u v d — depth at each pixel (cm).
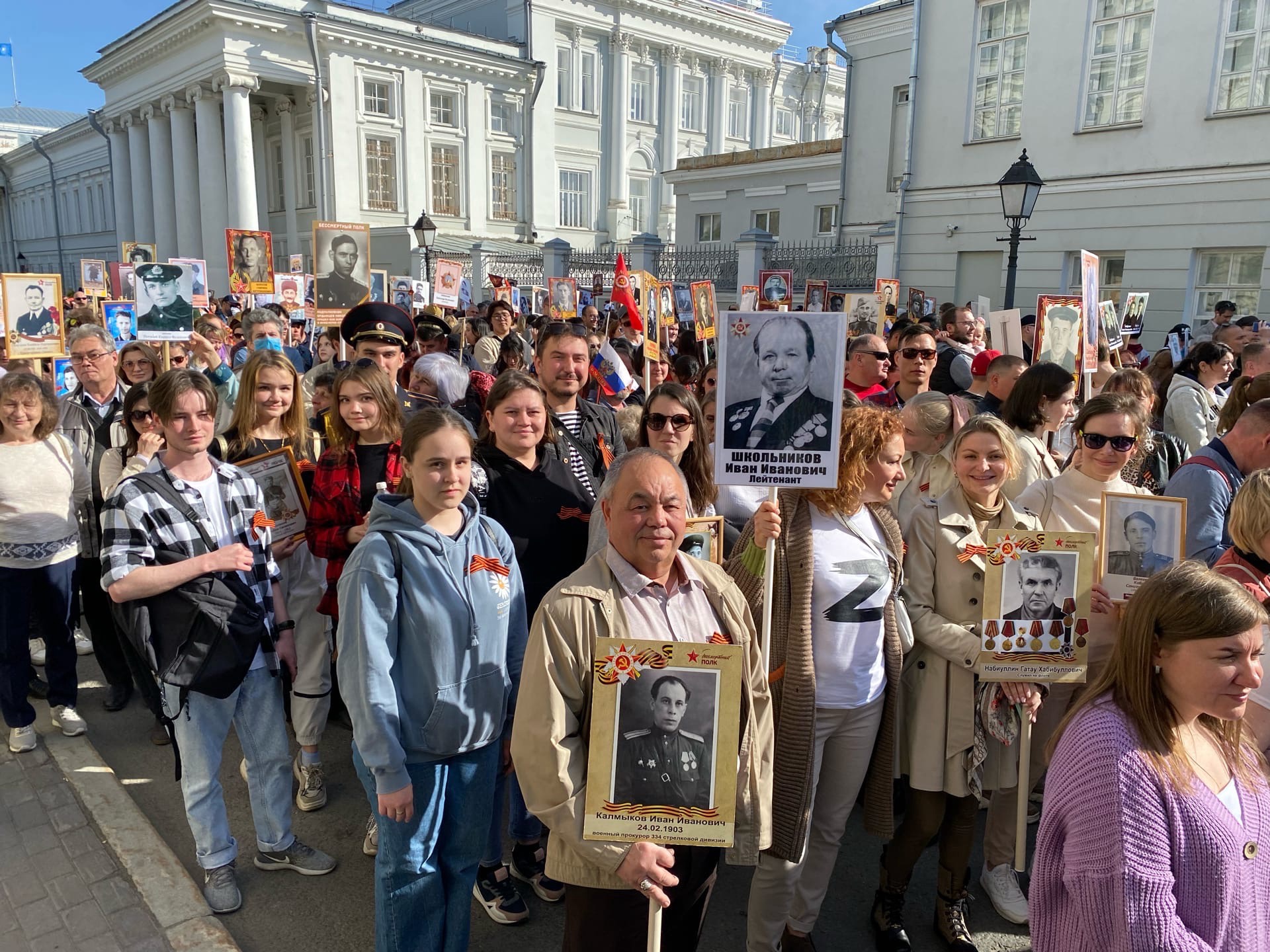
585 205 3616
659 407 356
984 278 1605
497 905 319
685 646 198
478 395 554
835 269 1881
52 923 307
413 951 264
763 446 262
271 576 339
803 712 269
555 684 212
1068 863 180
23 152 5019
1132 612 184
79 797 386
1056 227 1480
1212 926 172
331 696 477
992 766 310
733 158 2498
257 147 3203
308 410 530
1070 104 1438
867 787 296
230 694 315
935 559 309
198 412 312
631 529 219
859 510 288
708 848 232
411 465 261
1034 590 286
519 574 290
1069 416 432
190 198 3069
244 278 1116
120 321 826
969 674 298
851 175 2061
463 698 261
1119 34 1374
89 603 466
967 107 1572
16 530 410
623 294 701
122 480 312
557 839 217
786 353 258
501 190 3341
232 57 2658
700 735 198
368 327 487
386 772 243
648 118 3719
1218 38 1271
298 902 328
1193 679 175
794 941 295
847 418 286
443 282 1234
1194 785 176
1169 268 1359
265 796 338
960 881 305
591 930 217
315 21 2731
